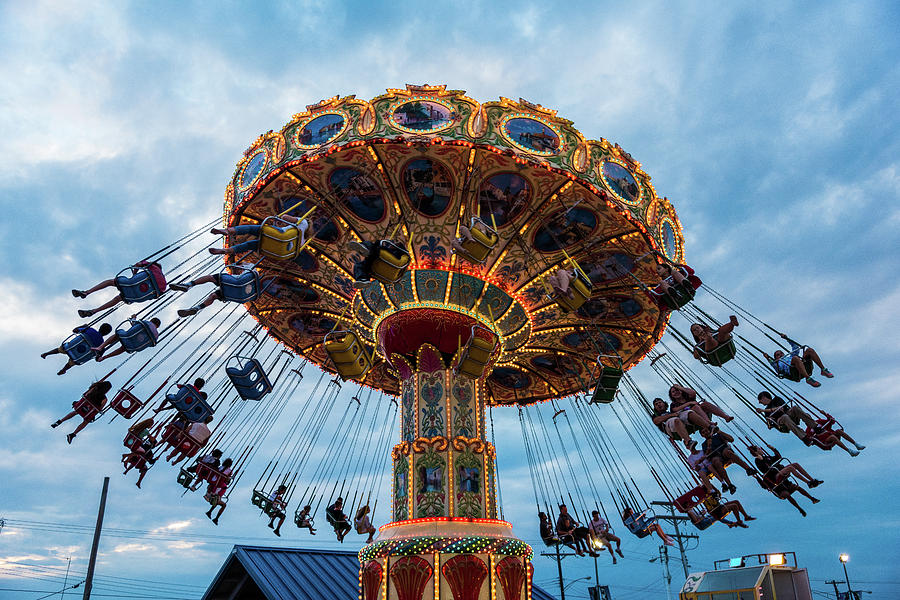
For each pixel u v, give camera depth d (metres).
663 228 17.03
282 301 20.30
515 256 17.16
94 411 14.67
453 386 16.98
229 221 17.00
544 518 19.06
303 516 19.58
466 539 14.90
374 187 15.98
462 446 16.30
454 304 17.00
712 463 15.29
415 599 14.47
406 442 16.83
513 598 15.04
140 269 12.80
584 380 23.36
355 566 21.31
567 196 15.69
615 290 18.89
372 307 17.61
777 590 17.09
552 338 20.81
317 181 15.96
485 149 14.56
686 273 15.87
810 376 14.98
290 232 13.09
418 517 15.80
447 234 16.70
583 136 15.38
